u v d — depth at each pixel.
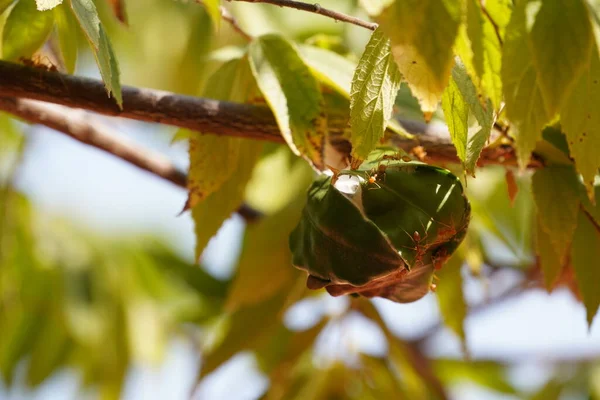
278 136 1.21
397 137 1.23
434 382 1.72
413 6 1.04
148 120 1.20
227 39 1.63
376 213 1.12
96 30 1.11
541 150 1.22
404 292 1.14
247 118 1.21
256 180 1.51
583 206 1.23
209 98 1.25
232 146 1.24
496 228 1.47
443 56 1.04
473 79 1.09
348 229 1.10
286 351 1.47
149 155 1.42
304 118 1.20
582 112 1.10
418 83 1.05
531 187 1.22
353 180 1.12
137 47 1.83
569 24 1.07
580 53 1.07
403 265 1.10
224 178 1.25
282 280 1.42
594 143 1.11
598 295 1.24
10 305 1.82
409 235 1.11
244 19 1.60
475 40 1.08
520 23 1.08
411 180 1.12
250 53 1.22
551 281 1.24
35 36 1.21
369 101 1.10
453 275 1.40
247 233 1.65
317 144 1.20
